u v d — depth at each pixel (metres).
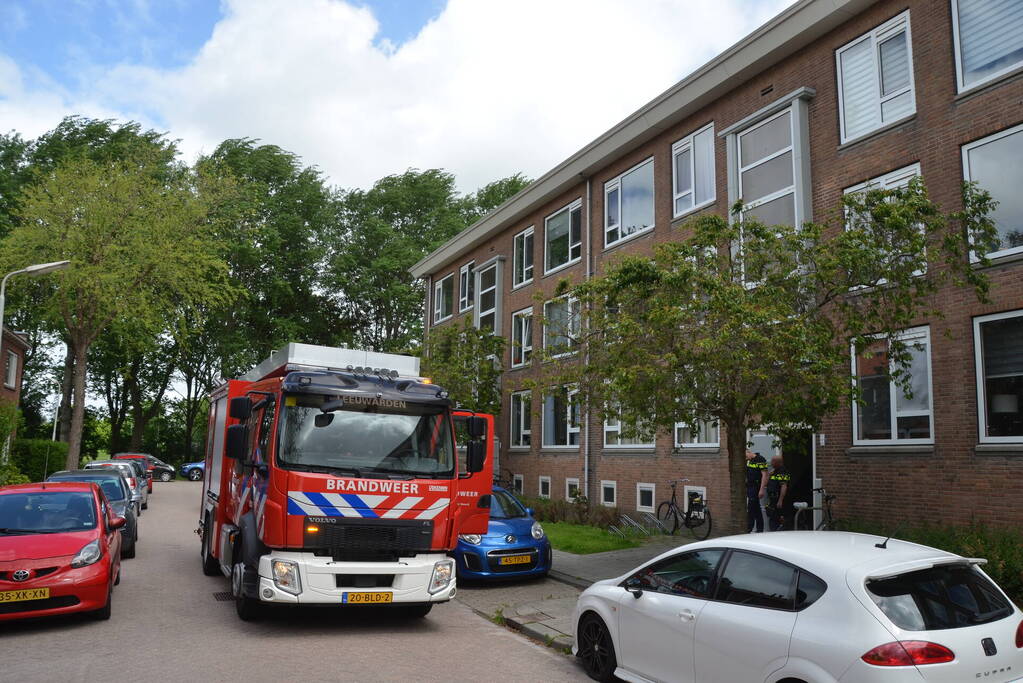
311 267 44.22
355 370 9.63
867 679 4.45
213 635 8.08
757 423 10.34
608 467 20.83
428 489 8.49
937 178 12.56
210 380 46.59
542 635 8.50
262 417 9.04
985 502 11.27
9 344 33.41
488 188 45.97
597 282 11.41
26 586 8.07
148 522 21.66
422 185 46.31
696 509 16.16
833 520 13.26
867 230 9.52
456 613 9.91
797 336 8.89
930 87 12.81
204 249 30.91
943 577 4.97
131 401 54.09
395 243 43.81
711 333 9.60
